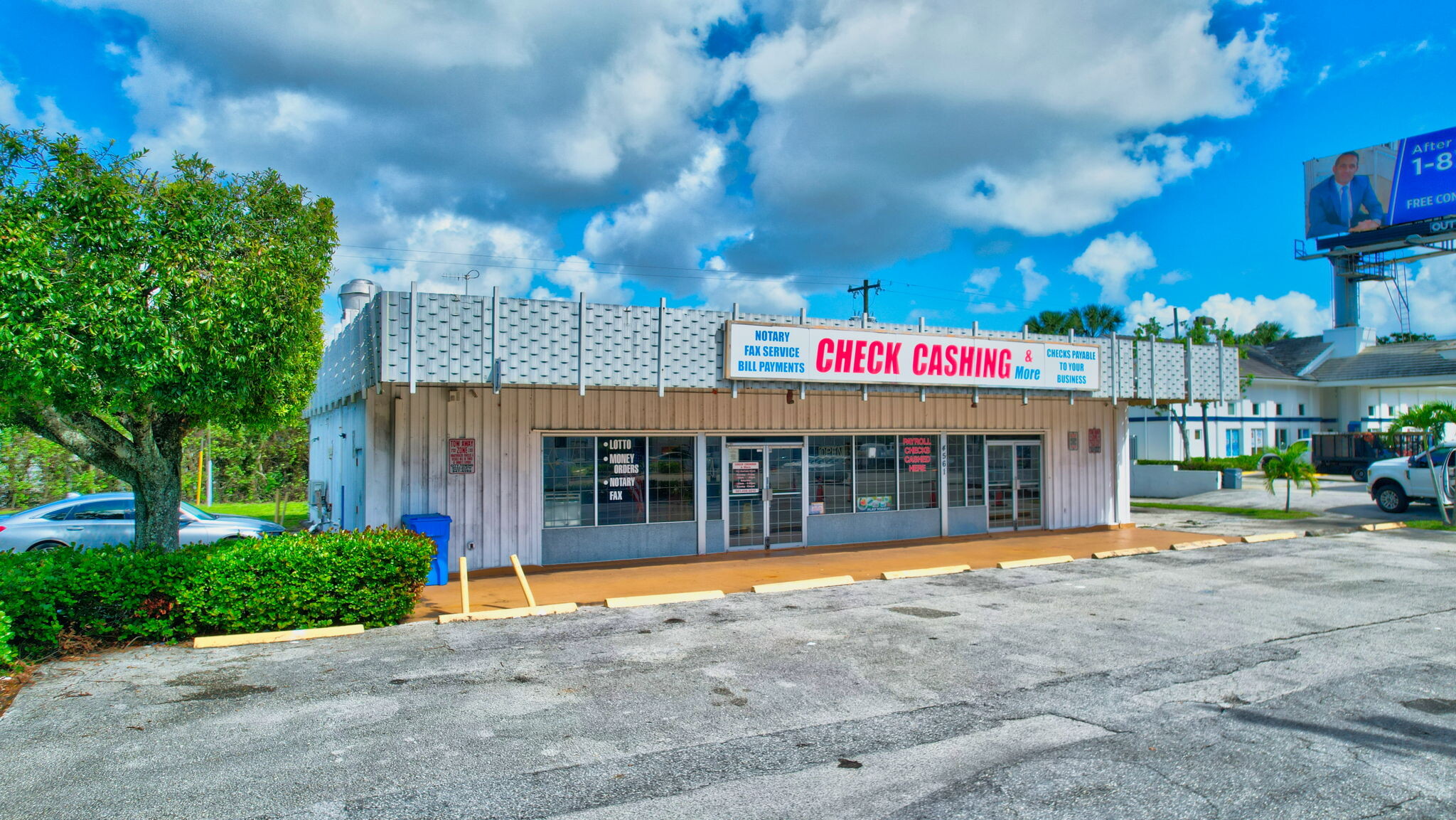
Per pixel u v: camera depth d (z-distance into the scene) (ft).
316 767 17.08
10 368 22.61
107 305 23.91
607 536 45.39
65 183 24.88
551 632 29.04
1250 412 141.79
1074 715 20.45
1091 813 15.05
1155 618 31.12
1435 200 139.74
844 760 17.62
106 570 26.43
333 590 29.19
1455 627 29.48
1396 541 52.65
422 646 27.09
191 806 15.28
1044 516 60.13
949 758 17.70
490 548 42.45
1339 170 153.28
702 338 39.88
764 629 29.55
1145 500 92.27
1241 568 42.83
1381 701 21.40
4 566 25.89
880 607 33.42
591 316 37.40
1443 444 70.38
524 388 43.55
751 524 49.52
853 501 53.01
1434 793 15.88
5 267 22.29
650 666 24.70
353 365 42.50
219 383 26.73
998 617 31.45
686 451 47.75
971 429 57.16
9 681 22.50
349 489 47.83
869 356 43.06
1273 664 24.76
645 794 15.96
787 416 50.44
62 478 65.57
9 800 15.43
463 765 17.26
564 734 19.12
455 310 35.06
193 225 26.35
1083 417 62.18
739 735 19.10
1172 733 19.17
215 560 27.76
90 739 18.57
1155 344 53.42
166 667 24.32
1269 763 17.35
